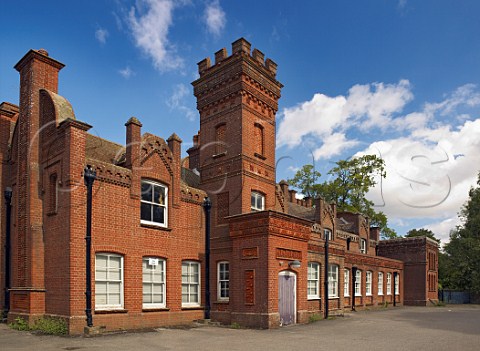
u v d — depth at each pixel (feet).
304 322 66.44
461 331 57.11
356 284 103.91
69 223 50.26
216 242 68.44
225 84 71.97
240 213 66.49
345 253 98.27
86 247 50.78
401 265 129.49
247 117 70.13
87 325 49.49
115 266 55.01
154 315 58.44
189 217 66.64
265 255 60.44
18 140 59.93
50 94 56.65
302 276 67.31
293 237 65.51
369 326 62.69
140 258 57.57
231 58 71.20
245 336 50.19
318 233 104.37
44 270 53.52
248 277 61.98
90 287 50.06
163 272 61.52
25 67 60.54
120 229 55.47
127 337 47.32
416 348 42.14
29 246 53.83
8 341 42.70
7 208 60.39
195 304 66.49
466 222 162.81
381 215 164.86
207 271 66.90
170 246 62.44
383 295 116.78
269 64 75.46
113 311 52.95
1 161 62.69
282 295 63.00
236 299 62.75
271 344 43.93
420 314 89.35
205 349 40.14
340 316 80.84
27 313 51.93
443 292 153.07
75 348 38.96
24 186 56.54
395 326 62.95
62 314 49.67
